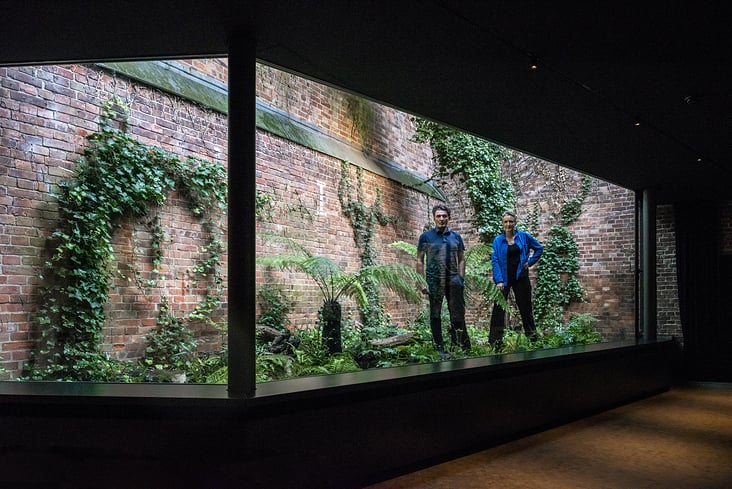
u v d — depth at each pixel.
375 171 4.91
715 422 5.47
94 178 3.96
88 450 2.73
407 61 3.62
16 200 3.67
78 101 3.99
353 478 3.24
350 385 3.17
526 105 4.50
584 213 6.88
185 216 4.20
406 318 4.57
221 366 3.53
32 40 3.13
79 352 3.69
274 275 3.67
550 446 4.45
